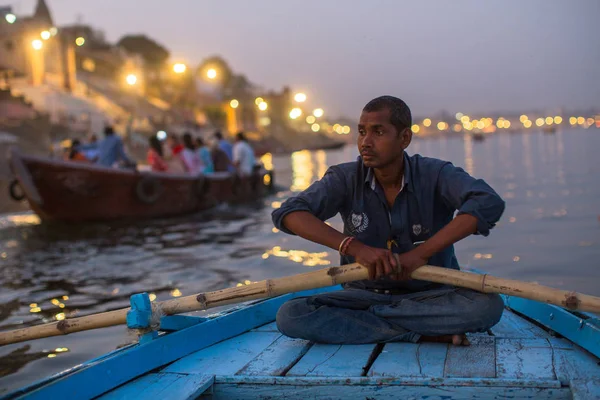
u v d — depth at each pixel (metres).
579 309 2.54
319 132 116.75
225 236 9.67
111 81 62.72
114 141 12.98
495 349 2.85
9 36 44.28
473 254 7.54
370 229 3.12
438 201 3.07
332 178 3.14
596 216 10.38
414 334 2.97
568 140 80.38
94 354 4.30
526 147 60.94
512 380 2.39
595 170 22.42
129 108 53.66
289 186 20.80
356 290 3.18
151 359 2.75
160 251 8.38
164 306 2.88
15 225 11.45
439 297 2.95
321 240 2.88
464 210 2.78
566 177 19.72
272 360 2.85
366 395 2.48
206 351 3.02
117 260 7.78
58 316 5.27
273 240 9.11
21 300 5.82
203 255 7.95
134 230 10.66
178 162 14.76
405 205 3.06
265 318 3.53
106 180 11.43
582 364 2.61
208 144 45.50
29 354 4.32
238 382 2.60
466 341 2.92
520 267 6.71
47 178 10.90
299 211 2.96
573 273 6.38
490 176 21.84
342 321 3.00
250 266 7.17
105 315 2.88
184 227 10.92
